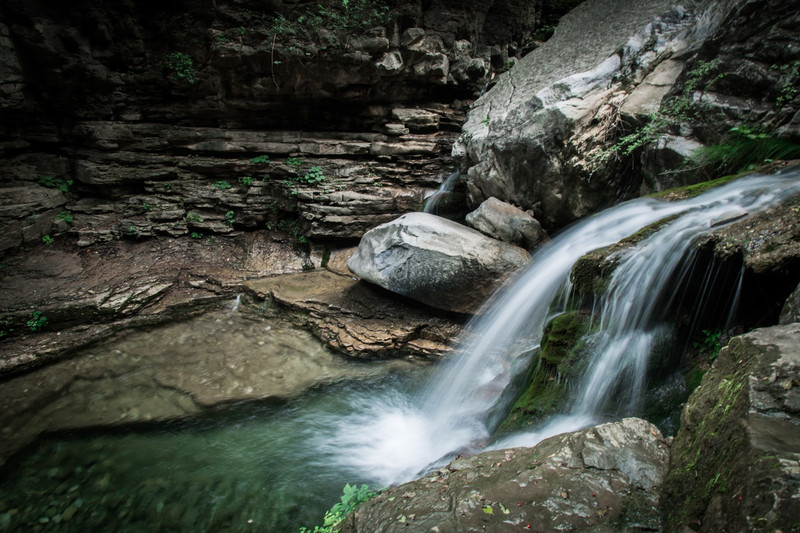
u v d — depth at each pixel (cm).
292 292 686
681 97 456
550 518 192
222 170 867
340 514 315
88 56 811
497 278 543
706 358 287
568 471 214
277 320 656
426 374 538
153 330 641
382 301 640
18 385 529
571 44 755
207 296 706
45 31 770
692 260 292
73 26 798
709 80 437
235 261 800
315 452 420
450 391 493
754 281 258
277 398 503
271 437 444
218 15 805
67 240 793
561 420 328
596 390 322
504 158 612
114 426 463
